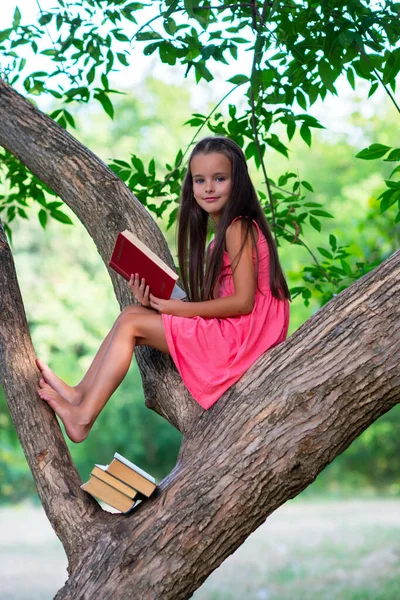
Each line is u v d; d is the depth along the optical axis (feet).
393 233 28.76
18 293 11.21
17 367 10.55
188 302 10.69
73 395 10.57
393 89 12.90
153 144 73.82
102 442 66.33
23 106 12.15
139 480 9.68
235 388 10.01
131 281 10.50
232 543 9.34
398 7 13.33
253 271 10.60
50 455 10.16
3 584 32.73
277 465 9.25
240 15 14.69
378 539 41.01
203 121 15.76
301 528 46.80
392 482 69.10
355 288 9.82
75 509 9.89
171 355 10.34
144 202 16.48
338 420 9.29
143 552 9.20
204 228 11.60
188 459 9.77
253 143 15.78
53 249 68.39
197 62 14.05
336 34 12.51
